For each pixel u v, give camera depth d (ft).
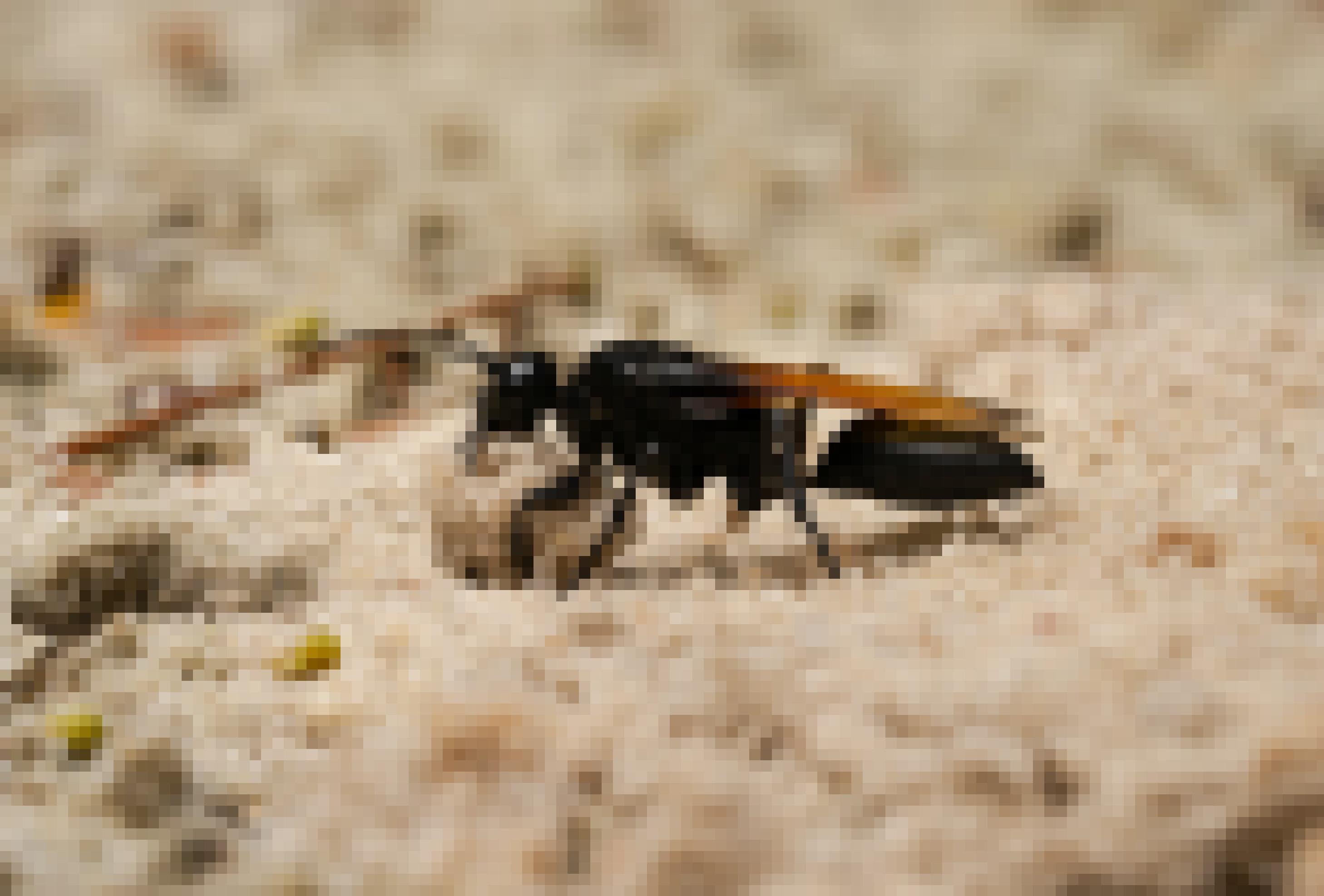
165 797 0.64
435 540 0.70
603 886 0.62
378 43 1.22
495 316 0.88
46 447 0.76
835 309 0.89
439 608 0.67
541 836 0.62
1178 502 0.69
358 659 0.66
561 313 0.90
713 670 0.65
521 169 1.05
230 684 0.66
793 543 0.69
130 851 0.63
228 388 0.71
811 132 1.14
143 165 1.04
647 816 0.62
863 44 1.26
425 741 0.64
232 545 0.70
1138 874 0.61
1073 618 0.66
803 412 0.69
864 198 1.06
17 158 1.04
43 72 1.15
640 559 0.69
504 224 0.98
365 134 1.09
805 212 1.04
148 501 0.72
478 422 0.70
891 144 1.13
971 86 1.21
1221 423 0.72
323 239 0.95
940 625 0.66
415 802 0.63
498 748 0.64
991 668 0.65
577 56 1.21
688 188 1.05
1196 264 0.99
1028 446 0.72
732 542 0.69
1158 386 0.74
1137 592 0.66
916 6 1.32
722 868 0.62
